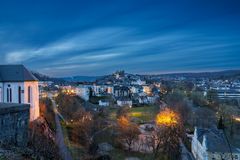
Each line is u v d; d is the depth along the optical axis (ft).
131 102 599.57
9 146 80.84
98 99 651.66
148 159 232.94
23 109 92.12
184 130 320.70
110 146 250.78
